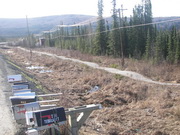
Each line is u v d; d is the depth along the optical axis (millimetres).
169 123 9578
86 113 7020
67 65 29344
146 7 57406
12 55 42750
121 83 17125
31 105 6953
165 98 13242
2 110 9969
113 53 47000
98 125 9492
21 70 23516
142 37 46500
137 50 44469
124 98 14438
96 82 18703
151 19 56375
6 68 23922
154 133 8602
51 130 6773
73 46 66500
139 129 9195
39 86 15828
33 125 6113
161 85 16734
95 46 51156
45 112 6094
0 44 96562
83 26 79688
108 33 51594
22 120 6906
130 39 46031
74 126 6863
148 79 19609
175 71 22281
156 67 24562
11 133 7586
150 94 14719
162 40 39969
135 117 10492
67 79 20359
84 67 27828
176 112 10477
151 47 38250
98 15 54188
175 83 17609
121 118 10469
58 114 6246
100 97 14609
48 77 21141
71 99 13891
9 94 13031
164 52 38750
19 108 6844
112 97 14531
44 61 32719
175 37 37281
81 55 43250
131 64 27547
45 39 95188
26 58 37375
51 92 14680
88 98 14672
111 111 11469
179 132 8641
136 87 16172
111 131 8859
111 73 22531
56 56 44312
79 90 16656
